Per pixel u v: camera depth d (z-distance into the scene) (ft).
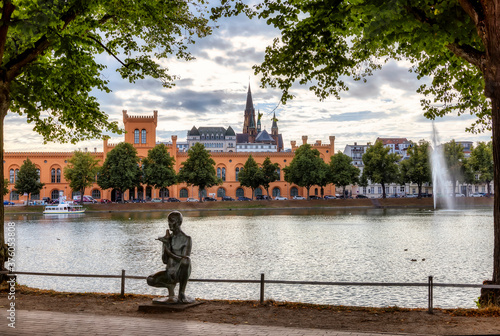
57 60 60.95
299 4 50.34
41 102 64.54
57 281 75.51
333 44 53.72
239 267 87.04
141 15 57.98
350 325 34.63
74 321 34.86
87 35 60.90
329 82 57.00
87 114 69.10
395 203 335.06
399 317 37.42
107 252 108.58
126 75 67.36
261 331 31.96
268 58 55.26
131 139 398.21
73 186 314.76
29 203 363.35
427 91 60.90
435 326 34.19
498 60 40.70
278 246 116.16
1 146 51.49
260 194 420.77
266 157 404.16
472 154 344.49
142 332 31.55
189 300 40.09
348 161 345.72
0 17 49.14
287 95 56.34
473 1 42.45
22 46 55.36
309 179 333.83
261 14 52.26
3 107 51.21
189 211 308.81
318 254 102.73
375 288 69.56
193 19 62.95
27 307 40.73
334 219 211.00
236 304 41.78
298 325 34.58
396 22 43.24
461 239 127.65
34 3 45.29
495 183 42.52
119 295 46.01
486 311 38.88
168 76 68.23
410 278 75.97
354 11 44.47
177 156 406.41
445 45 46.96
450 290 68.28
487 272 80.59
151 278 38.96
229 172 418.72
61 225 190.60
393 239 128.88
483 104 59.16
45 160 383.86
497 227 42.70
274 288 69.82
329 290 68.28
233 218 225.35
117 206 311.27
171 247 39.29
